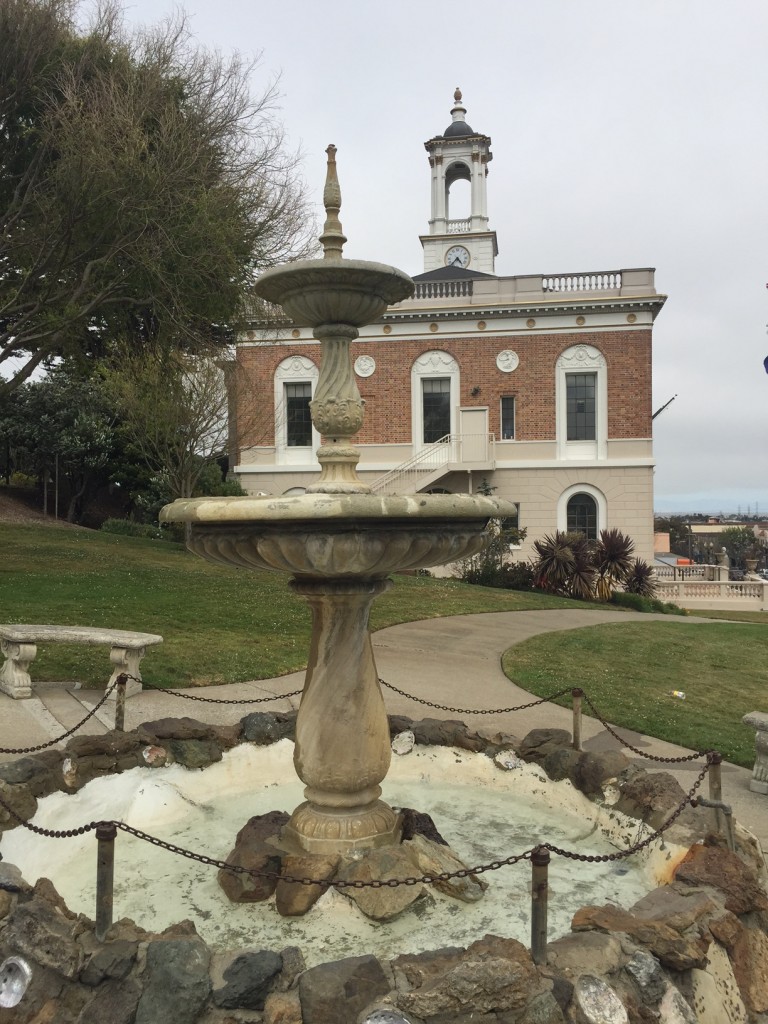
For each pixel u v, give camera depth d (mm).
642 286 25531
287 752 5492
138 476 26703
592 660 11477
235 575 17531
